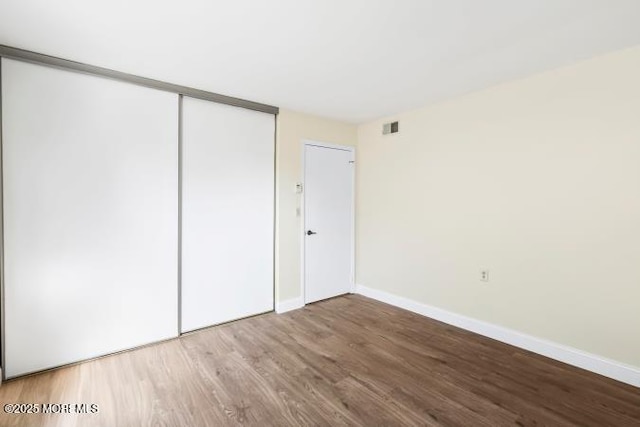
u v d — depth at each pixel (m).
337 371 2.39
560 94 2.49
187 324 3.02
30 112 2.25
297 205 3.72
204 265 3.10
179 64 2.45
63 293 2.40
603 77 2.29
